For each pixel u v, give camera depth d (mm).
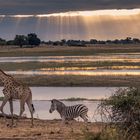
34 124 15883
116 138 11305
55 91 33938
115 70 55312
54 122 16734
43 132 13672
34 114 21016
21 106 15430
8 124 15359
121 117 11758
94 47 189250
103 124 15016
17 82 15492
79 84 38688
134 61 71812
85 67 61625
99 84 38344
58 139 12305
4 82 15406
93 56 98938
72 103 25859
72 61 73875
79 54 116438
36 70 57438
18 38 189125
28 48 170375
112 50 150625
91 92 32688
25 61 75750
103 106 12320
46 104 25359
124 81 39688
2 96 30469
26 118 17750
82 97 29359
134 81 39594
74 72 51969
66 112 16844
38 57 100000
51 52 131375
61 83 39281
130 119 11641
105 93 31688
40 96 30438
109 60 75625
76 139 12148
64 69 58844
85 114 16812
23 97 15305
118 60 75188
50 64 67250
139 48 173750
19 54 120375
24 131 13945
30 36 191875
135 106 11625
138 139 11562
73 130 14125
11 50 146750
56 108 17031
